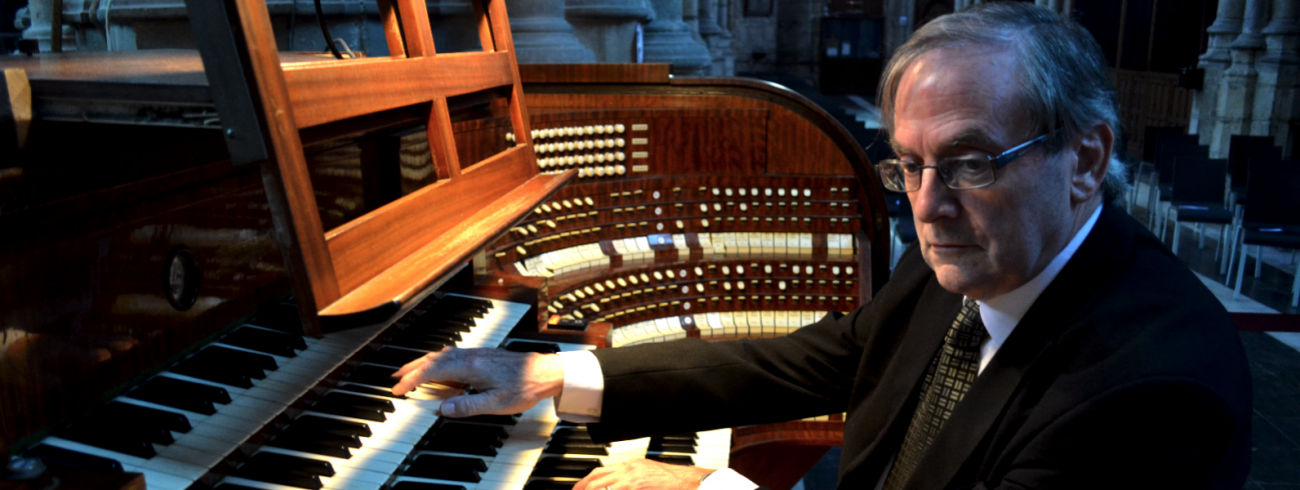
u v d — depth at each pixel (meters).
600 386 1.71
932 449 1.39
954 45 1.19
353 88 1.23
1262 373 5.05
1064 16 1.27
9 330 1.12
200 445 1.25
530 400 1.65
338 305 1.08
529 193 1.74
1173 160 7.67
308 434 1.39
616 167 3.54
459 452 1.55
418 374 1.59
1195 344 1.21
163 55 2.00
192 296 1.49
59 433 1.20
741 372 1.80
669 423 1.76
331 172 1.81
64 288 1.21
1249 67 9.62
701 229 3.68
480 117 2.64
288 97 1.05
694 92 3.65
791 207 3.71
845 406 1.88
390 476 1.33
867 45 25.70
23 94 1.14
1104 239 1.34
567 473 1.61
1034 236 1.23
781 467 3.35
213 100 1.01
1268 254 7.89
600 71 3.62
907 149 1.26
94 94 1.13
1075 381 1.23
